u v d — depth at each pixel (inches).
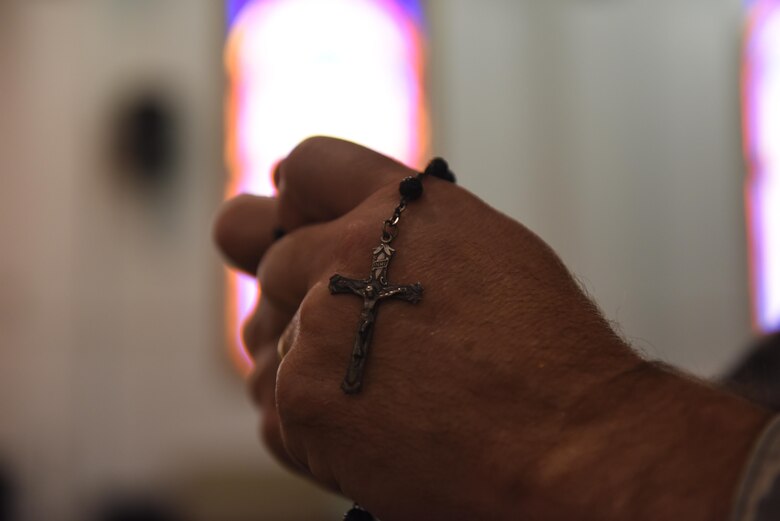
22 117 252.2
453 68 257.6
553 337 22.5
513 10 264.4
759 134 263.3
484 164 257.3
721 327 257.8
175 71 252.8
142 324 248.8
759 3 265.0
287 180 32.1
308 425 24.0
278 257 30.4
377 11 255.4
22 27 253.6
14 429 244.1
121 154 249.4
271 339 36.4
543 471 20.1
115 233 250.5
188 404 246.2
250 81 252.1
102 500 239.0
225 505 225.1
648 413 20.2
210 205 249.8
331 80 251.6
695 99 264.5
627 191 261.3
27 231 249.8
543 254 25.7
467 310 23.5
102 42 253.9
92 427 245.3
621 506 18.7
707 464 18.5
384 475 22.4
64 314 248.1
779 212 260.2
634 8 266.5
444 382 22.3
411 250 25.5
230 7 255.1
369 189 29.5
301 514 222.2
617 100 264.2
